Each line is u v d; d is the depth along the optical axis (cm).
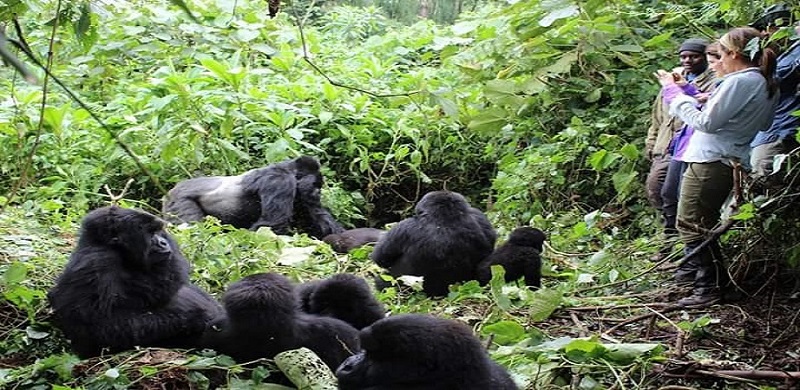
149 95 1030
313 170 923
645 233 854
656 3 1052
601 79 1038
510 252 665
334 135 1084
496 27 1106
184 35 1280
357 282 514
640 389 454
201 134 984
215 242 670
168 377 436
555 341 495
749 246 658
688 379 476
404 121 1090
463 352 371
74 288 465
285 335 450
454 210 688
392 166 1070
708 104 604
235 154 1000
